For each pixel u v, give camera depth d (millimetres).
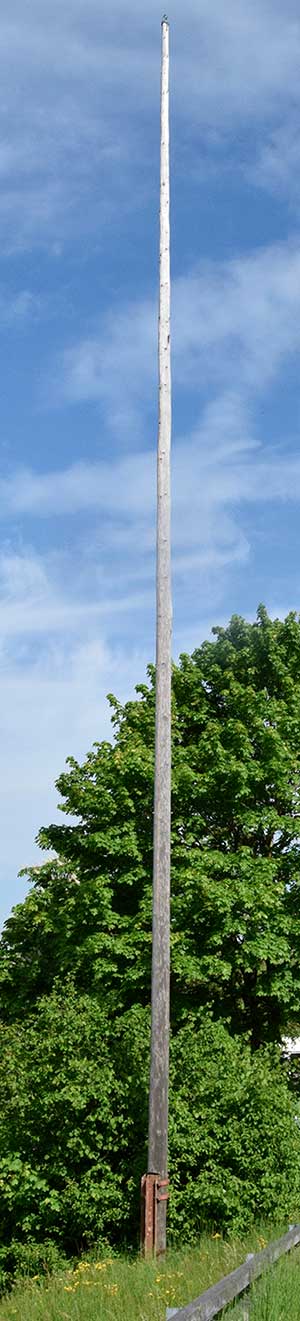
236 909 27172
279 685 32250
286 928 27047
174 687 32062
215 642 33188
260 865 27938
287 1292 10008
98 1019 18406
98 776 29266
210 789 29016
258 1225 16422
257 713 30078
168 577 16516
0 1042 19047
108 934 27281
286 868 29250
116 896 28406
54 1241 16984
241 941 27875
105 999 23562
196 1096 17516
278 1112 17672
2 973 28453
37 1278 15188
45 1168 17172
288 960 26625
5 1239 17391
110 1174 16891
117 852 27516
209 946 26859
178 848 27766
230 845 30391
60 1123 17250
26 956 29688
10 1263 17062
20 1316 11055
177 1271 12320
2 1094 17844
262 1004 29719
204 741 29359
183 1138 16906
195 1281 11469
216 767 28359
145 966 25922
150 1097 14844
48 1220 16984
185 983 28422
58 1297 11484
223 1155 17156
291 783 29844
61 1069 17297
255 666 32438
